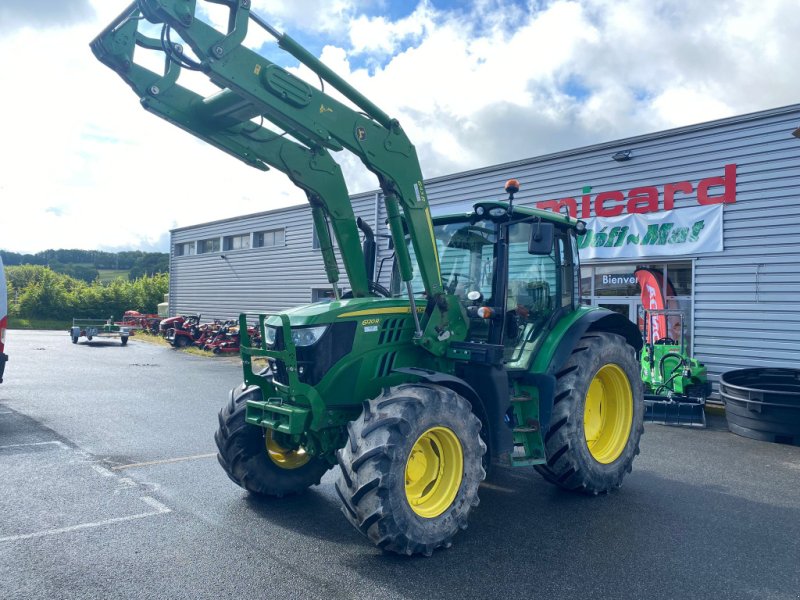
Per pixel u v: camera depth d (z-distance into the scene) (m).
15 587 3.41
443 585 3.53
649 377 9.80
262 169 4.81
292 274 21.48
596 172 12.15
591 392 5.82
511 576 3.66
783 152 9.78
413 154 4.73
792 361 9.67
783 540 4.31
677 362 9.64
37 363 16.28
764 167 9.98
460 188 14.61
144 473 5.77
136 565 3.73
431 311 4.73
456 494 4.12
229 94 4.23
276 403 4.41
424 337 4.61
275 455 5.13
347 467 3.79
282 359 4.19
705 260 10.65
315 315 4.36
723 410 9.94
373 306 4.56
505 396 4.69
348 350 4.38
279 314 4.68
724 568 3.82
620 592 3.48
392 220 4.68
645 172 11.44
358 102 4.43
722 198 10.45
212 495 5.15
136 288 44.03
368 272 5.63
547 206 12.93
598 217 12.09
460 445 4.14
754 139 10.09
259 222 23.12
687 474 6.15
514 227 5.46
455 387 4.40
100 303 42.81
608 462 5.48
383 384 4.51
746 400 7.88
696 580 3.65
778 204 9.84
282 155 4.68
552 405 5.09
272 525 4.48
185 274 28.12
